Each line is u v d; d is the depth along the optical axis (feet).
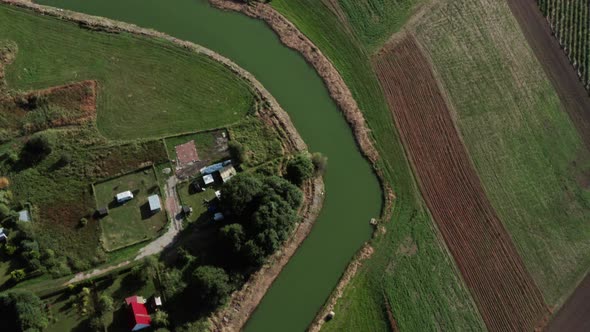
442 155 223.92
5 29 217.77
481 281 200.64
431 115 232.32
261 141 210.79
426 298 193.36
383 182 214.48
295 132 217.77
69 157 192.13
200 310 174.70
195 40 230.48
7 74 207.10
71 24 222.69
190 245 184.55
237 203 182.09
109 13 230.48
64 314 167.53
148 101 210.38
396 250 200.85
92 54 217.15
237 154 201.57
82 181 189.98
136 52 220.64
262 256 178.81
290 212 185.26
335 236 201.57
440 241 205.36
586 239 221.25
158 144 200.64
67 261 175.94
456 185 218.18
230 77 222.69
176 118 208.64
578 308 204.23
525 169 230.07
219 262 183.01
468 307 195.11
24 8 223.92
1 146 192.75
